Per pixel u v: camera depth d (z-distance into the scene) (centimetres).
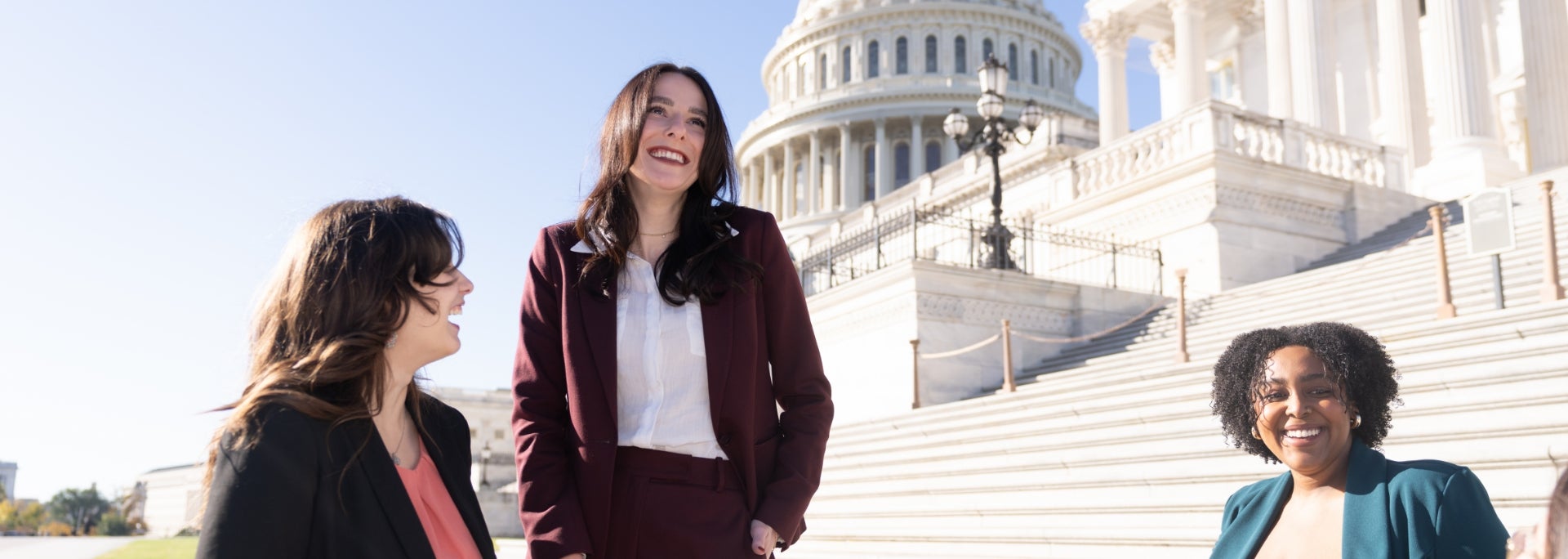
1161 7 3253
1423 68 2512
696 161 304
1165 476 712
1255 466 677
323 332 217
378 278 220
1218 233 1795
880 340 1616
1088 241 1894
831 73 8131
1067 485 782
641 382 293
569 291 299
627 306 298
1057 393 1108
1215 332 1345
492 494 2558
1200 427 767
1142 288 1908
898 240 2600
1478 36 2156
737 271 301
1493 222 934
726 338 295
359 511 212
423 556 218
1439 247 953
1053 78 8344
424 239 227
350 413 212
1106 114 3253
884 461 1036
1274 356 291
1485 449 568
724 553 279
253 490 195
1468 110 2109
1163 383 948
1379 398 286
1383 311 1180
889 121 7831
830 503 995
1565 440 545
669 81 309
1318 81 2548
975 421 1074
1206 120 1889
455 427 256
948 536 789
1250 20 3375
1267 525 292
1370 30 3019
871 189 7900
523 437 291
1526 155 2544
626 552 280
